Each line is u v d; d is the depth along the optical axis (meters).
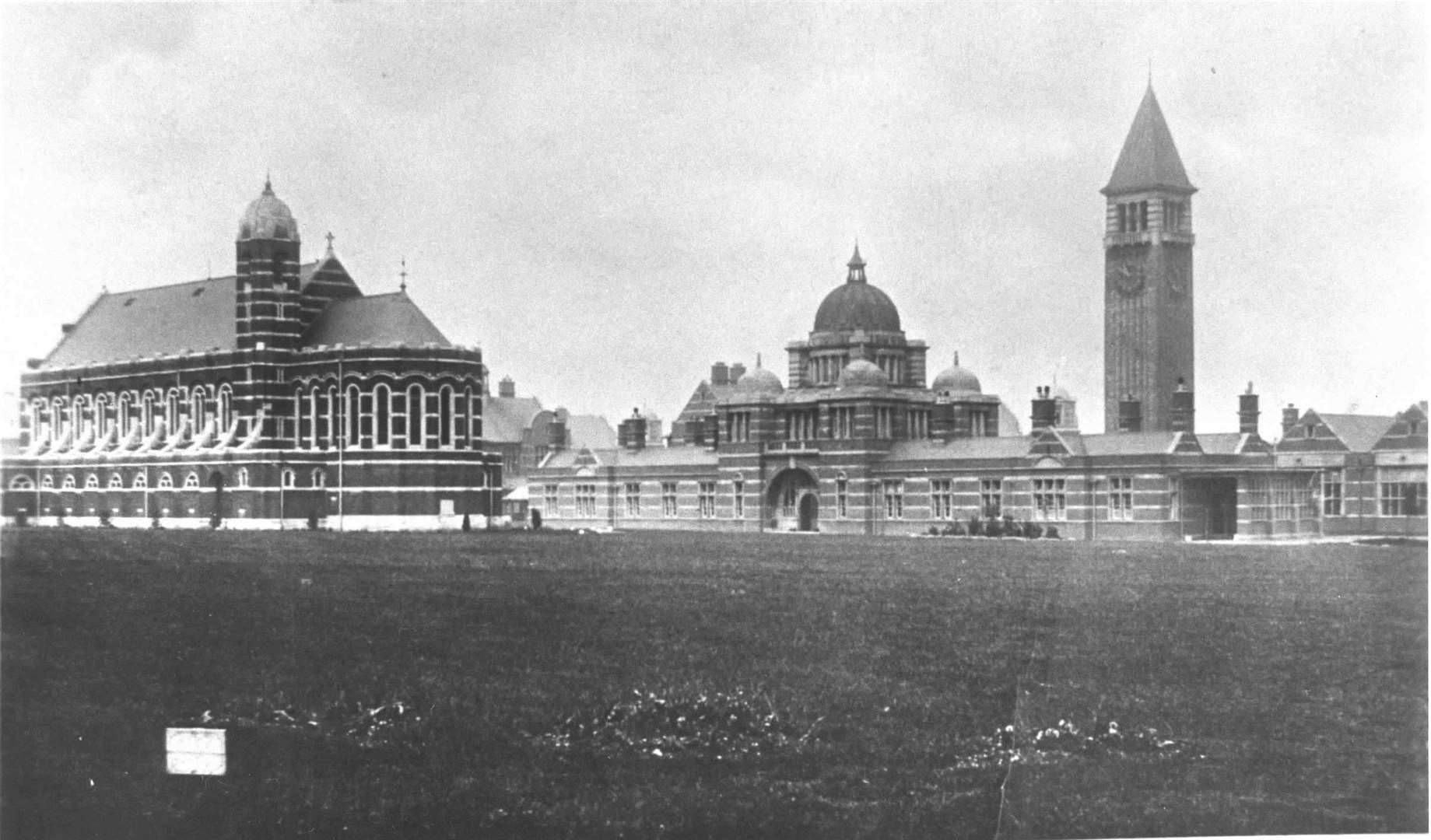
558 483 166.50
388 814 41.06
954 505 131.38
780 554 93.81
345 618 59.53
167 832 42.62
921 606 64.25
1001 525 125.06
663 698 46.97
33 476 135.62
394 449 118.44
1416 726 48.06
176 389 128.12
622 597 66.06
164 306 133.38
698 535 129.50
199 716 46.47
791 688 48.44
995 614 62.28
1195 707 48.91
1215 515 120.19
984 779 42.75
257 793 42.72
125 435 131.75
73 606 61.94
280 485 122.19
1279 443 120.38
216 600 63.84
